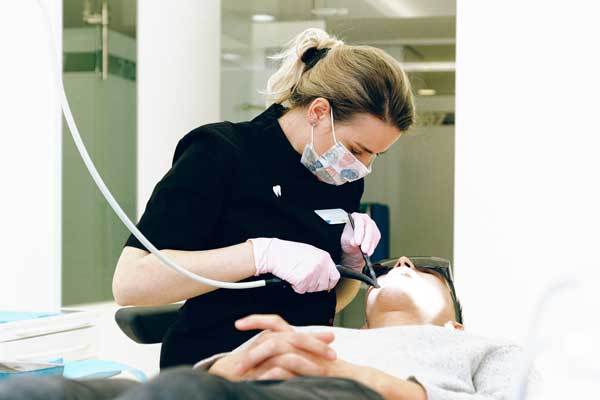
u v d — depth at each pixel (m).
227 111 4.24
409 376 1.34
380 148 1.77
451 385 1.41
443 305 1.77
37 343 1.69
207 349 1.73
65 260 3.83
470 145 3.08
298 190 1.82
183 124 3.95
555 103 2.99
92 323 1.86
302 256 1.65
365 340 1.53
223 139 1.73
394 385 1.24
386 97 1.71
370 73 1.72
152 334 1.90
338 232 1.87
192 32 3.97
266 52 4.20
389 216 4.01
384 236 4.00
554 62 2.99
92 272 3.88
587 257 2.95
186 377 0.66
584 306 0.74
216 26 4.11
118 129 3.92
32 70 3.54
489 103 3.06
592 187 2.94
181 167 1.68
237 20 4.21
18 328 1.66
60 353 1.75
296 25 4.16
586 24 2.95
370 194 4.03
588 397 1.35
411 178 3.98
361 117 1.71
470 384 1.47
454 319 1.79
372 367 1.37
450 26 3.98
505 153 3.04
